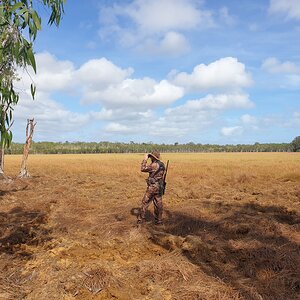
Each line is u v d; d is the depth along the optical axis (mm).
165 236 6348
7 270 4754
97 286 4098
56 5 3117
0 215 8484
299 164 31203
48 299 3807
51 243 6012
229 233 6992
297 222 7941
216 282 4355
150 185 7648
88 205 10125
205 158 50531
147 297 3943
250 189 14266
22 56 2889
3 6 2701
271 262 5031
